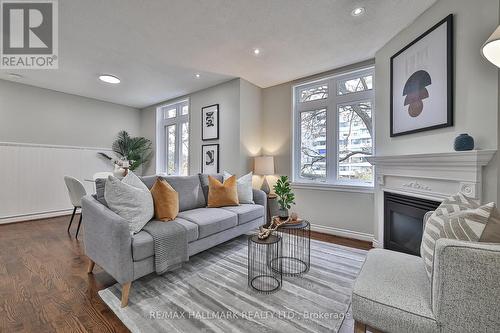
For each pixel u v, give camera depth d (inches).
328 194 135.1
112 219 65.8
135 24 91.3
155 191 88.8
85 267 88.2
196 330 55.6
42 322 58.0
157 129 212.2
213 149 162.2
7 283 76.4
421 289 42.4
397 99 97.0
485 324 32.9
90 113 191.8
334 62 125.0
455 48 71.9
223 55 117.6
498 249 32.7
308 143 147.9
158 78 148.5
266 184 146.5
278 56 118.6
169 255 75.4
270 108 161.2
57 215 170.4
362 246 112.4
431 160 75.1
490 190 61.5
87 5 80.2
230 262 93.2
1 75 143.6
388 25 92.1
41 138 166.7
